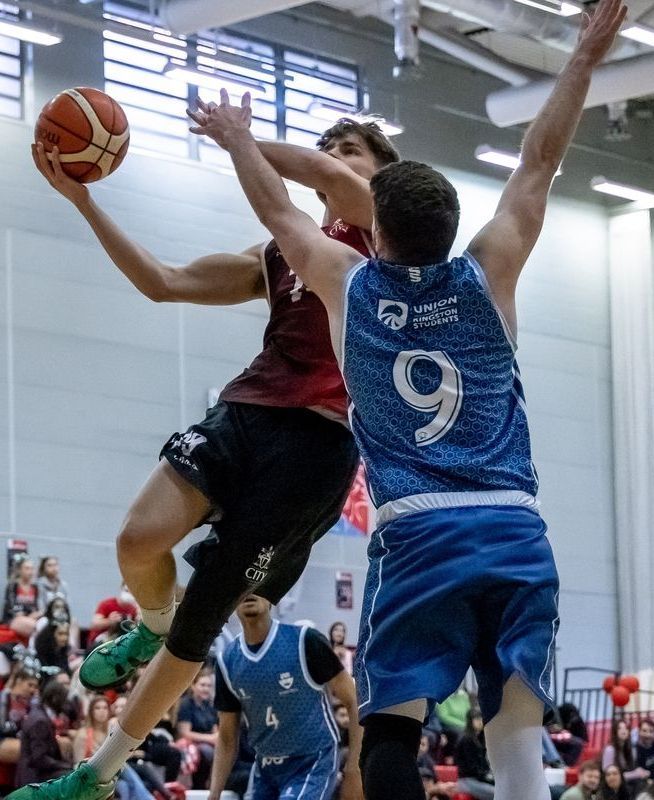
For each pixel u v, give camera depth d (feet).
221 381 72.90
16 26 63.05
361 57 82.69
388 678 12.11
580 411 91.04
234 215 75.10
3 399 64.18
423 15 81.71
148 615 17.19
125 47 72.33
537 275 90.84
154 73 73.41
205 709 51.67
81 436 66.59
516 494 12.65
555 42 76.07
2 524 62.75
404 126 84.07
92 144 16.75
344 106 81.56
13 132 66.90
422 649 12.29
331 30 81.61
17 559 58.95
